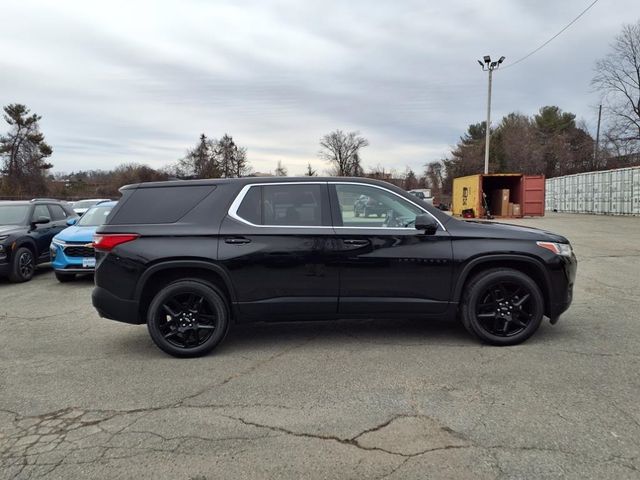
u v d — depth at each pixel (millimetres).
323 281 4680
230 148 74812
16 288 9109
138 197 4875
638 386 3771
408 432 3131
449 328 5504
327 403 3586
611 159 46688
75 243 9266
